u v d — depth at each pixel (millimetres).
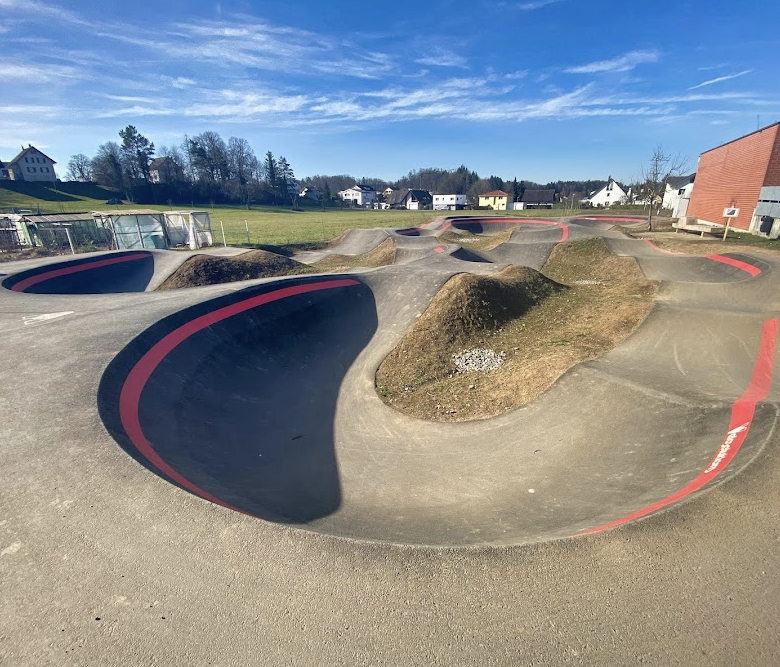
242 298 12344
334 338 12883
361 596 3457
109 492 4652
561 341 11586
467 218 42531
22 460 5191
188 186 87562
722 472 4984
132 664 2980
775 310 11641
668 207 59406
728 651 2939
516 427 7852
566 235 27656
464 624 3211
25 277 15398
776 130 23969
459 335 12336
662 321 11539
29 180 84375
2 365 7758
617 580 3520
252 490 6207
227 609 3361
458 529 4883
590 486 5773
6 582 3631
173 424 7391
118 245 27562
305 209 89125
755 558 3674
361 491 6449
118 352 8273
